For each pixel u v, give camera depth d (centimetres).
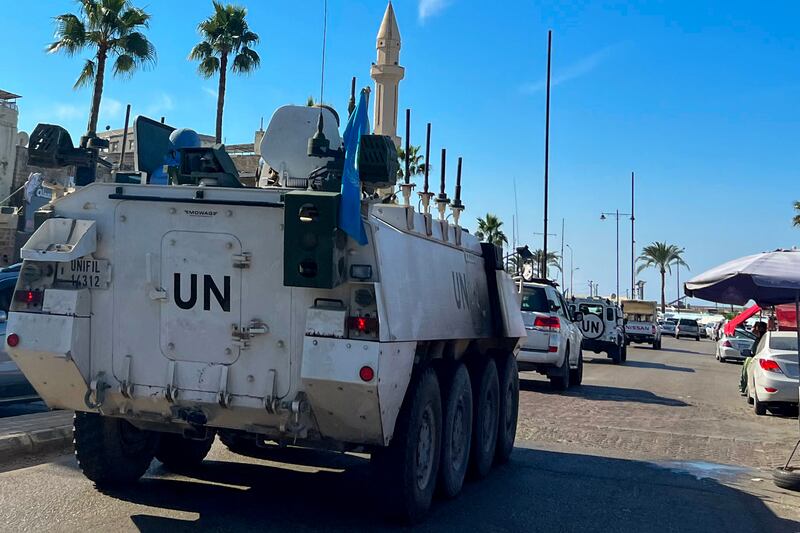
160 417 606
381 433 568
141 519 615
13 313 591
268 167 759
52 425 912
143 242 590
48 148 662
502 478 870
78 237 583
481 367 858
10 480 716
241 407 575
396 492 614
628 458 1027
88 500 662
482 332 850
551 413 1415
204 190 577
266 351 571
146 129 753
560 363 1767
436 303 686
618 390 1928
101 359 598
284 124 720
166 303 587
